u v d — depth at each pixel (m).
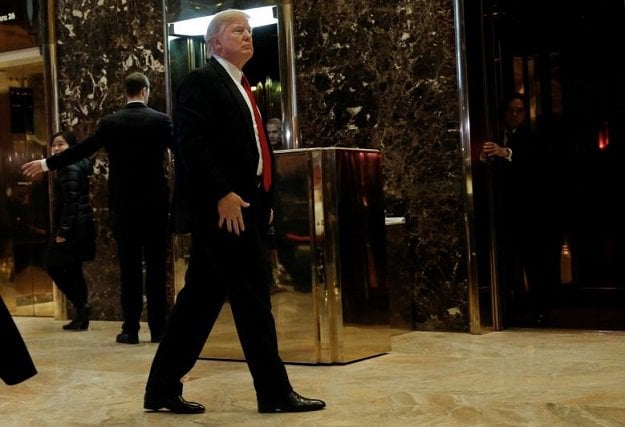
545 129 5.68
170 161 6.46
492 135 5.67
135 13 6.78
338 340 4.41
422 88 5.59
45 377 4.37
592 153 5.55
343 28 5.87
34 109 7.53
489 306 5.52
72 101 7.14
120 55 6.88
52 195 7.18
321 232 4.42
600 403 3.27
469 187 5.42
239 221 3.20
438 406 3.33
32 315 7.58
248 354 3.33
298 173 4.46
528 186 5.70
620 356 4.41
